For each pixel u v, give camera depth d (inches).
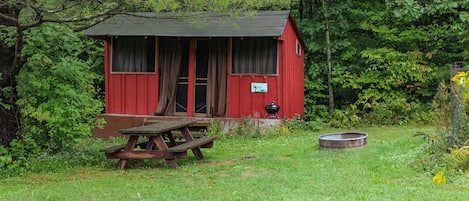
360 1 583.5
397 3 529.0
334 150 327.0
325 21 563.5
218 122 442.0
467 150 249.9
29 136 315.9
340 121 520.7
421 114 517.7
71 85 328.2
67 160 313.9
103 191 232.1
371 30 579.2
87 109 340.8
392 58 537.0
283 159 307.4
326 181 239.1
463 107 283.7
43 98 318.3
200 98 467.5
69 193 229.3
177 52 464.4
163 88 467.2
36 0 263.9
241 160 310.3
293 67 491.8
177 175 267.4
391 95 541.3
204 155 337.4
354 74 554.9
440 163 253.1
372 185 229.0
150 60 469.7
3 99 304.2
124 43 472.7
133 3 261.7
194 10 292.2
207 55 466.6
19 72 312.7
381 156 295.3
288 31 468.1
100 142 418.0
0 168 281.7
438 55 554.3
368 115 521.3
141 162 311.4
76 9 278.7
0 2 264.2
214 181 248.7
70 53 341.7
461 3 514.3
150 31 449.7
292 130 451.8
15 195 227.0
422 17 559.5
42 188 242.2
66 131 318.7
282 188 227.1
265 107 446.9
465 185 225.8
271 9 496.1
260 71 453.4
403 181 237.1
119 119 462.6
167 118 454.6
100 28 459.2
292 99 485.4
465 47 546.6
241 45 457.1
